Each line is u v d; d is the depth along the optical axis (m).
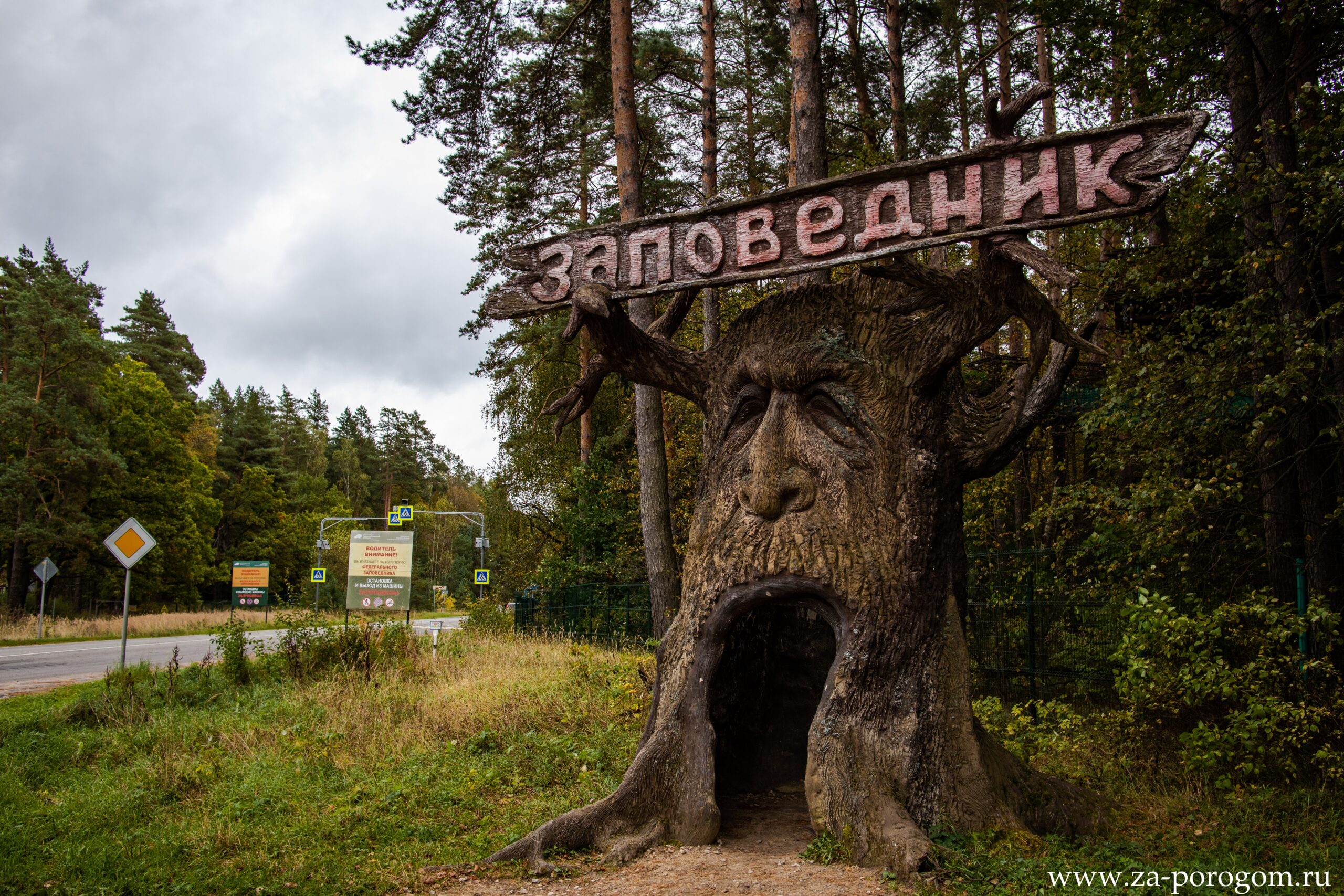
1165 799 6.14
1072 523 8.77
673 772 5.37
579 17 13.21
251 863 5.17
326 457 80.00
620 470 23.50
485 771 7.15
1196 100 9.41
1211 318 6.86
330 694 10.48
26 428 31.11
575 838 5.14
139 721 9.60
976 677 10.31
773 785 6.85
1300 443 7.46
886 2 15.47
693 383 6.50
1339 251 7.13
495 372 24.69
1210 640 6.21
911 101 18.11
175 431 42.00
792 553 5.39
